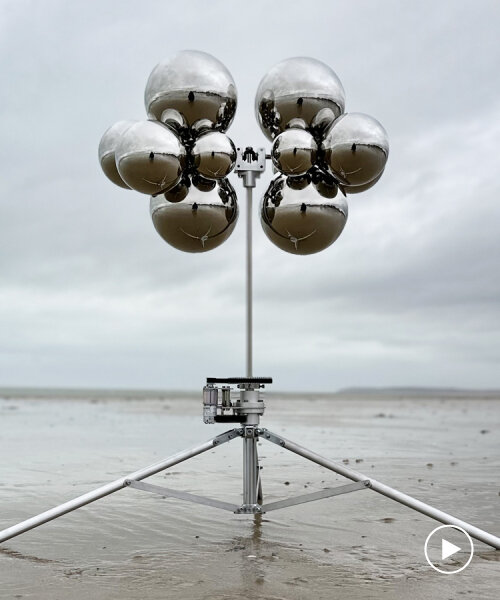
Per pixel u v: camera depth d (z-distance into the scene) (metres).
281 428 12.21
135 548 3.76
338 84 4.18
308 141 3.95
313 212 4.11
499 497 5.18
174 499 5.23
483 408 25.58
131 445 9.31
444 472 6.51
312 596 2.91
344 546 3.79
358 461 7.35
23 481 6.14
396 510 4.80
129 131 3.79
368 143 3.87
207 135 3.94
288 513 4.70
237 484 5.89
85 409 21.34
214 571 3.29
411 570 3.32
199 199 4.10
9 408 22.00
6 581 3.17
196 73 3.96
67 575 3.26
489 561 3.49
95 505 5.02
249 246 3.99
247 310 3.95
